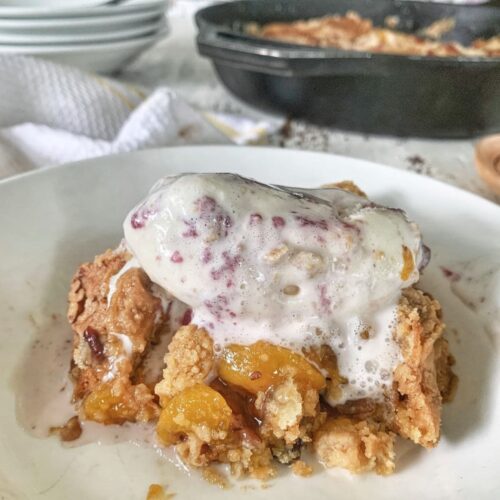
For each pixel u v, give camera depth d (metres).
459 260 0.17
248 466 0.13
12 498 0.12
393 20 0.38
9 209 0.16
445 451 0.14
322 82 0.26
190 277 0.13
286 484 0.13
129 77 0.33
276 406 0.13
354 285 0.13
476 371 0.15
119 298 0.14
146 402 0.14
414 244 0.14
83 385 0.14
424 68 0.25
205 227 0.13
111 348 0.14
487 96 0.26
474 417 0.14
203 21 0.30
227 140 0.24
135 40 0.30
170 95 0.23
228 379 0.14
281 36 0.36
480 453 0.13
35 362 0.15
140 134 0.22
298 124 0.29
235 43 0.26
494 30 0.36
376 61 0.25
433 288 0.17
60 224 0.17
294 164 0.20
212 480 0.13
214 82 0.34
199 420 0.13
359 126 0.28
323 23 0.38
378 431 0.14
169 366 0.14
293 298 0.14
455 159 0.26
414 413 0.14
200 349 0.14
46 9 0.27
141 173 0.18
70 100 0.24
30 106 0.24
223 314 0.14
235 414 0.13
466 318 0.16
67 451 0.13
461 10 0.37
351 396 0.14
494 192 0.22
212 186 0.13
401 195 0.19
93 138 0.25
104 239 0.17
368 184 0.19
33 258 0.16
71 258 0.17
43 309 0.16
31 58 0.24
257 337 0.14
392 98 0.26
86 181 0.18
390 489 0.13
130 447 0.14
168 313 0.14
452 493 0.12
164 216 0.13
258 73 0.27
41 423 0.14
